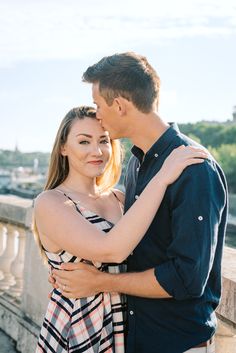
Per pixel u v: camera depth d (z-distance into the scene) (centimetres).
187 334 243
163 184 232
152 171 250
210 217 225
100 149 276
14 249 607
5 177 15250
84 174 276
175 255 229
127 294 254
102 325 256
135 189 258
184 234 225
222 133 10300
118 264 264
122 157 295
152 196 233
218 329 307
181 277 226
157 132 251
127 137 258
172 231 233
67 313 258
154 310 247
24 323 504
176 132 252
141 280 237
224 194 235
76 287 250
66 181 283
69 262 259
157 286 232
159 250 243
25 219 553
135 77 244
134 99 246
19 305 539
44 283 474
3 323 553
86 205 272
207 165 231
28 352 493
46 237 264
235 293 272
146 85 246
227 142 10131
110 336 258
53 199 262
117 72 245
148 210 233
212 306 251
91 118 276
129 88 244
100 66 250
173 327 244
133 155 275
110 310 259
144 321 249
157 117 252
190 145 247
